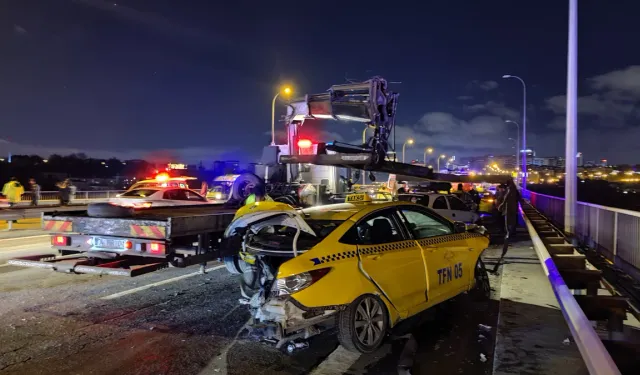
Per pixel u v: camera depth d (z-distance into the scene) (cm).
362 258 496
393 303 515
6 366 461
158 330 572
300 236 523
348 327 468
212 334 560
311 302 447
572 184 1409
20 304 678
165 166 5916
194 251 713
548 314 621
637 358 516
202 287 791
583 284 737
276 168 1301
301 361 482
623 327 593
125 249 686
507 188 1345
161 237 661
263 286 505
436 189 2183
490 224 1991
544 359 468
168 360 480
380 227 549
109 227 698
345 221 518
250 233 601
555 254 868
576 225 1428
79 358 483
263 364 473
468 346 519
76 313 637
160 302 695
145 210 969
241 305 681
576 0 1419
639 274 805
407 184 2716
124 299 711
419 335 555
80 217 716
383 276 507
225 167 2727
